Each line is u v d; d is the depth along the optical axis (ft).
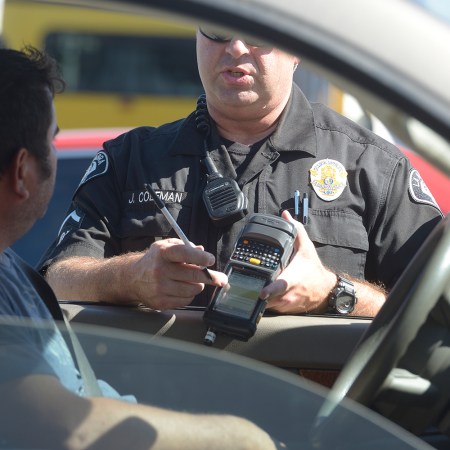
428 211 23.52
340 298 20.16
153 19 10.89
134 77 64.64
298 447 12.37
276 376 12.59
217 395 12.41
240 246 19.34
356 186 23.41
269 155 23.53
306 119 23.97
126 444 11.91
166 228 23.04
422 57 10.01
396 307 14.67
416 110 9.96
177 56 64.85
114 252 23.68
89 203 23.89
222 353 12.82
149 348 12.80
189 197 23.15
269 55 22.88
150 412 12.12
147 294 19.51
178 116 65.05
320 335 18.16
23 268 16.35
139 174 23.65
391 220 23.36
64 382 12.68
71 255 23.15
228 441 11.97
